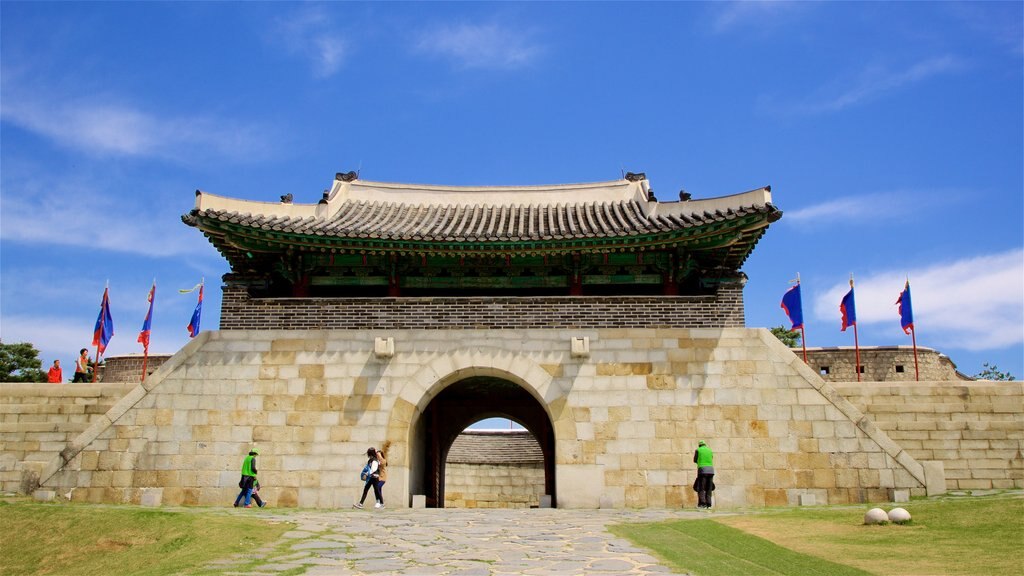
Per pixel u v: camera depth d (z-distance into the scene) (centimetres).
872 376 3469
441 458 3241
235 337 2297
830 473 2133
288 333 2302
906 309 2909
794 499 2119
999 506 1622
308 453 2202
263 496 2164
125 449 2186
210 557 1283
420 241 2384
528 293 2633
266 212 2555
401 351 2289
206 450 2197
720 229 2320
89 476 2161
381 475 2100
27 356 4562
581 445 2194
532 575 1111
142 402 2223
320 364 2273
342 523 1692
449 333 2305
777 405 2198
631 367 2256
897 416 2344
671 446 2186
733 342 2266
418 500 2200
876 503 2038
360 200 3006
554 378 2256
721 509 2041
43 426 2398
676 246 2461
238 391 2245
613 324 2392
